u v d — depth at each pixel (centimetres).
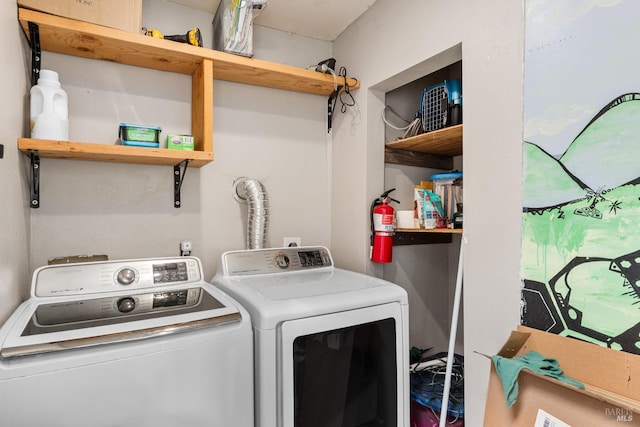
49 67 159
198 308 117
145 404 96
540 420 98
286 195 219
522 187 120
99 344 92
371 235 201
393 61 179
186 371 102
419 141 193
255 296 129
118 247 172
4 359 82
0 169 104
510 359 110
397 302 145
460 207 183
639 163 94
